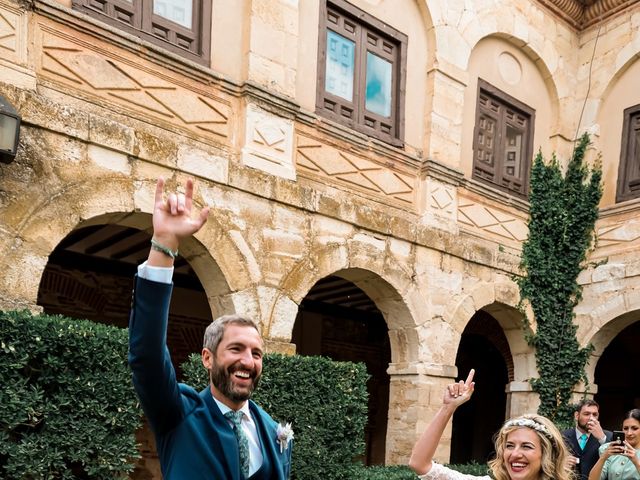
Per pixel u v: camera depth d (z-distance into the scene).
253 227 6.86
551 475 2.56
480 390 15.06
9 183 5.17
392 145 8.64
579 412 6.47
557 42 11.05
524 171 10.62
